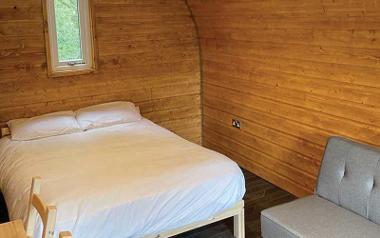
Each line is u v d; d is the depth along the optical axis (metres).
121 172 2.98
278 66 3.84
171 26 4.82
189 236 3.23
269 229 2.69
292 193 3.94
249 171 4.51
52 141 3.79
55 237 2.43
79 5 4.36
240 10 4.03
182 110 5.11
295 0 3.37
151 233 2.76
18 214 2.65
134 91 4.77
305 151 3.70
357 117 3.12
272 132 4.07
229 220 3.45
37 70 4.23
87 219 2.52
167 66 4.90
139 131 4.04
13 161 3.38
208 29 4.73
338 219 2.60
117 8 4.48
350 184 2.73
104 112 4.27
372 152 2.67
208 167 3.05
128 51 4.64
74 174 2.98
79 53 4.50
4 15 3.99
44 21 4.16
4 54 4.05
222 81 4.73
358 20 2.96
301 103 3.65
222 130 4.88
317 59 3.39
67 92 4.41
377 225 2.54
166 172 2.96
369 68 2.96
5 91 4.13
